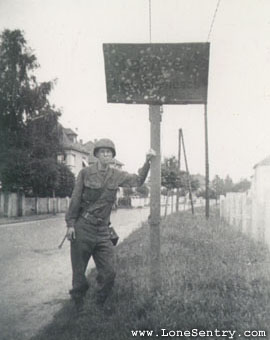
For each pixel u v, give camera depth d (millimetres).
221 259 6801
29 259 8961
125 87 4922
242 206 10945
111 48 4848
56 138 30391
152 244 5039
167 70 4855
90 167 4645
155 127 4992
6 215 26859
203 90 4867
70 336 3840
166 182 25453
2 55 27625
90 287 5465
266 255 6980
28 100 28172
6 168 27438
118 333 3783
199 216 19516
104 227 4574
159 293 4848
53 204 33625
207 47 4781
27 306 5188
